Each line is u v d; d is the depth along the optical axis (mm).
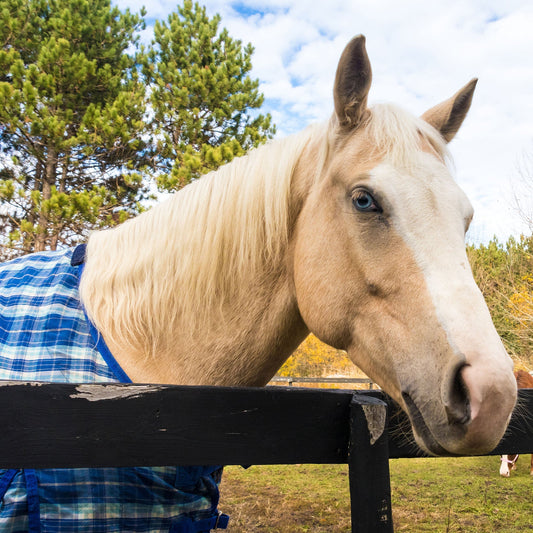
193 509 1207
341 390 1160
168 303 1330
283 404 1030
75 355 1224
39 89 9070
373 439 1046
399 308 1062
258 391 1013
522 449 1265
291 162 1380
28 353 1201
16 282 1443
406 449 1272
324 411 1062
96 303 1330
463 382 904
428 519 3494
